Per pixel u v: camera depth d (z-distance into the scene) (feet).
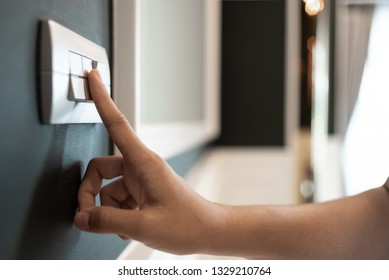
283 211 2.32
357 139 12.14
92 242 2.31
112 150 2.61
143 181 1.77
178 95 6.09
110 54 2.51
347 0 11.85
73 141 1.96
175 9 5.75
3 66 1.35
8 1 1.38
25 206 1.52
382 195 2.57
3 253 1.38
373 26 11.98
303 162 10.56
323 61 11.20
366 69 12.01
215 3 9.68
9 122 1.39
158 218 1.74
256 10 10.57
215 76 9.87
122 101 2.57
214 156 9.65
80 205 1.94
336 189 12.17
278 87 10.61
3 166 1.36
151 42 4.50
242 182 10.70
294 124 10.56
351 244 2.40
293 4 10.50
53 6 1.70
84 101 1.86
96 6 2.25
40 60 1.58
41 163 1.63
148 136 4.01
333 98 12.10
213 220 1.94
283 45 10.55
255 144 10.69
